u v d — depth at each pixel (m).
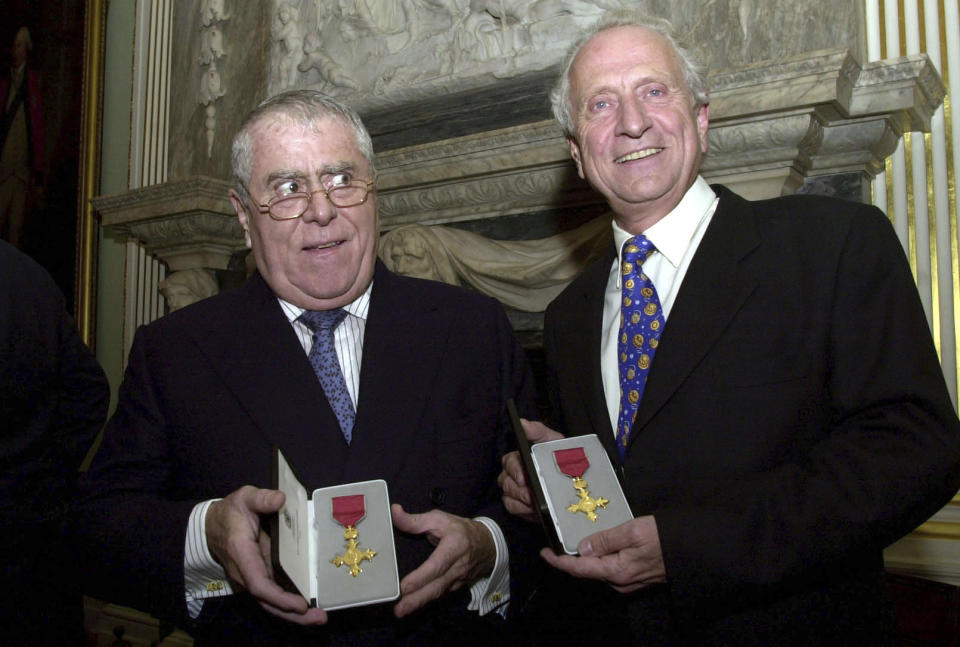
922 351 1.34
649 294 1.64
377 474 1.60
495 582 1.63
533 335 3.43
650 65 1.61
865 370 1.36
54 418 2.24
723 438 1.43
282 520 1.27
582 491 1.42
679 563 1.27
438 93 3.82
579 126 1.68
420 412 1.67
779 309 1.46
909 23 3.02
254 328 1.73
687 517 1.30
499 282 3.41
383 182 3.62
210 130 4.58
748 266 1.52
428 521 1.45
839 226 1.48
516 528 1.71
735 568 1.26
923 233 2.95
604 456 1.51
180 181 4.19
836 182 2.89
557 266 3.24
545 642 2.07
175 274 4.50
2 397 2.03
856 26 2.75
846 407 1.37
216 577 1.53
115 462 1.69
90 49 5.34
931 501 1.26
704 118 1.76
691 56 1.69
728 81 2.71
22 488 2.11
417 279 1.93
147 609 1.61
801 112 2.64
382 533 1.40
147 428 1.69
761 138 2.71
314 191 1.64
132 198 4.43
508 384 1.82
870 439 1.32
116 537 1.55
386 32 4.11
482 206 3.53
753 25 2.96
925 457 1.26
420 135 3.89
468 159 3.36
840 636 1.36
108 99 5.48
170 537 1.50
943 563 2.78
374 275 1.84
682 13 3.16
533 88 3.57
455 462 1.69
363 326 1.79
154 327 1.81
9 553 2.07
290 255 1.67
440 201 3.57
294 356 1.68
